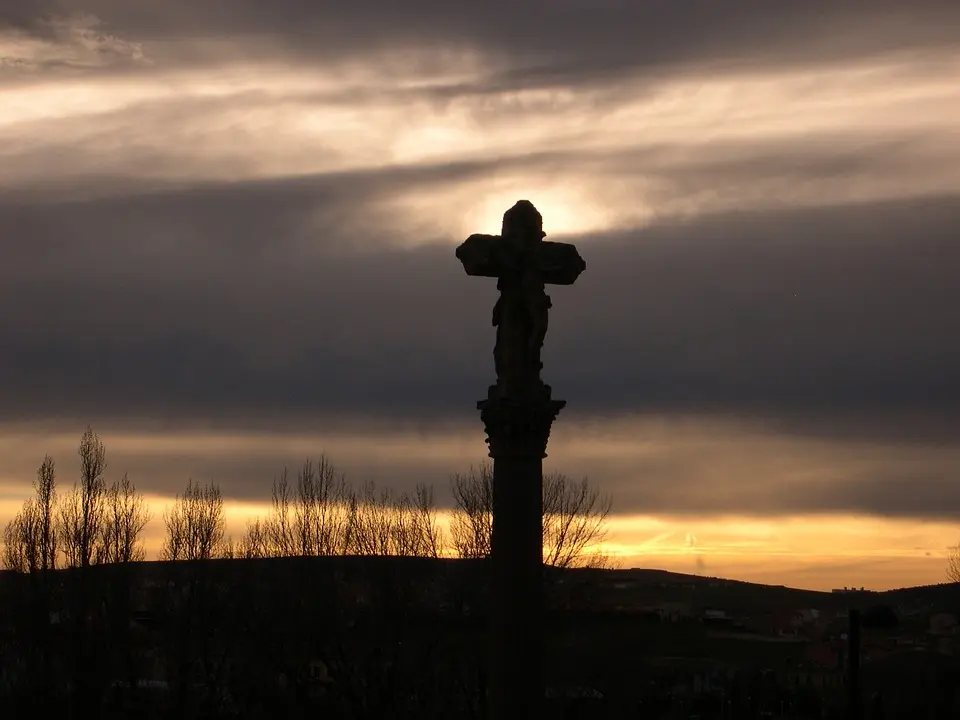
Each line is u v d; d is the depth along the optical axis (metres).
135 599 137.00
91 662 125.62
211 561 130.12
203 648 127.06
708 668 155.88
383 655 112.94
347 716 115.50
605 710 117.31
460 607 111.62
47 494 133.00
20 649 129.75
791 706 142.12
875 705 133.62
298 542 123.25
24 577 132.12
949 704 137.00
